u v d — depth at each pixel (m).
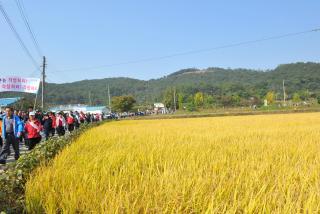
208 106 147.62
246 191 6.36
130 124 44.69
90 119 49.59
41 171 8.99
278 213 5.34
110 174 8.46
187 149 12.95
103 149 14.71
